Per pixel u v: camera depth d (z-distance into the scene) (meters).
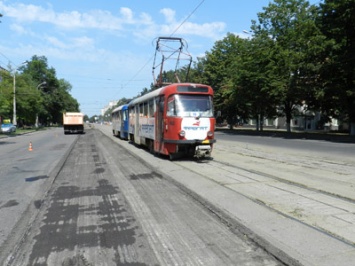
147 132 18.36
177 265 4.37
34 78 95.75
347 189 8.28
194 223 6.00
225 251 4.76
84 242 5.22
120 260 4.55
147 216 6.48
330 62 29.39
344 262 4.11
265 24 38.62
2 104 48.38
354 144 23.27
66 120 48.09
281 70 34.28
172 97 14.56
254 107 43.78
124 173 11.70
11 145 28.05
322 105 36.72
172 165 13.03
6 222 6.32
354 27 27.81
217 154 16.94
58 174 11.80
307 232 5.16
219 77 54.75
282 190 8.20
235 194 7.74
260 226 5.48
